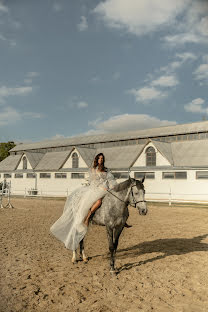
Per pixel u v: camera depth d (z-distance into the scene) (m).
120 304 4.75
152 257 7.66
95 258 7.50
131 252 8.20
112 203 6.33
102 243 9.36
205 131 39.28
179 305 4.75
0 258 7.45
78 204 6.79
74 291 5.27
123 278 5.98
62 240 6.86
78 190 7.27
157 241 9.73
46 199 32.16
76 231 6.68
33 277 6.02
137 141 47.12
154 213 18.48
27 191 43.28
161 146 34.78
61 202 27.33
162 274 6.27
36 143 65.69
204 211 19.83
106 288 5.42
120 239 10.05
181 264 7.03
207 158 31.31
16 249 8.45
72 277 6.01
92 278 5.95
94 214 6.65
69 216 7.00
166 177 32.72
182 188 31.28
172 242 9.57
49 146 59.03
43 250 8.36
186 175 31.36
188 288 5.50
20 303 4.78
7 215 16.81
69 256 7.71
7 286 5.51
